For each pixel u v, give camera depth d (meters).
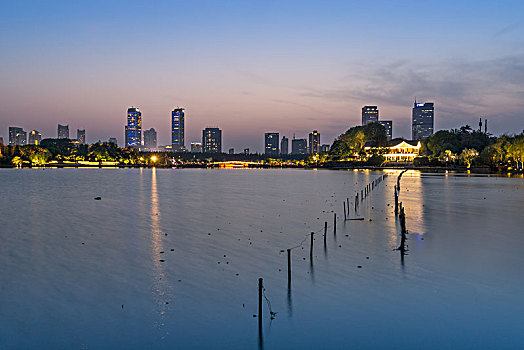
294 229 43.91
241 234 41.34
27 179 151.88
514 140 178.38
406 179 132.00
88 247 35.94
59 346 18.56
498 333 19.33
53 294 24.33
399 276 26.88
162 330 19.92
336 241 37.19
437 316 21.08
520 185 103.00
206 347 18.45
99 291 24.83
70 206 66.62
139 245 36.59
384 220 48.66
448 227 43.66
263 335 19.39
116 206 66.56
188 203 70.62
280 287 25.16
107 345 18.67
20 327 20.25
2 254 33.50
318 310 21.88
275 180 146.75
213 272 28.28
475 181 120.19
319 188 104.56
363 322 20.50
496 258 31.02
